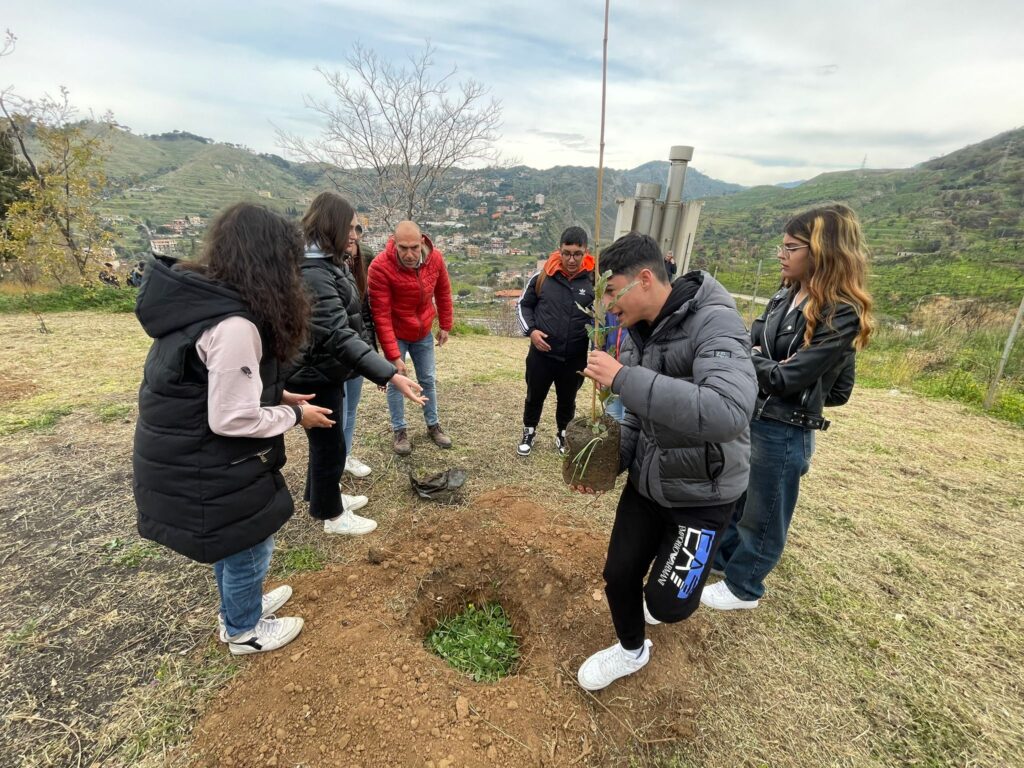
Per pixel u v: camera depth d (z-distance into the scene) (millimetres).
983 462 4402
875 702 2066
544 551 2713
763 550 2273
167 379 1451
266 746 1720
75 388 4863
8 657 2049
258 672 1989
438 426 4176
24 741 1736
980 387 6344
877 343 9445
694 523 1676
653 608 1718
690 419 1338
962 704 2072
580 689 2041
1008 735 1947
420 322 3664
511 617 2600
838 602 2621
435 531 2926
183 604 2359
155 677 1986
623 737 1869
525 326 3748
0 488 3205
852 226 1812
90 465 3520
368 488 3465
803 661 2242
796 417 1992
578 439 1750
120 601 2363
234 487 1584
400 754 1702
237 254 1467
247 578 1863
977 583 2818
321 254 2340
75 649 2102
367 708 1819
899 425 5277
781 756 1839
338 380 2426
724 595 2482
